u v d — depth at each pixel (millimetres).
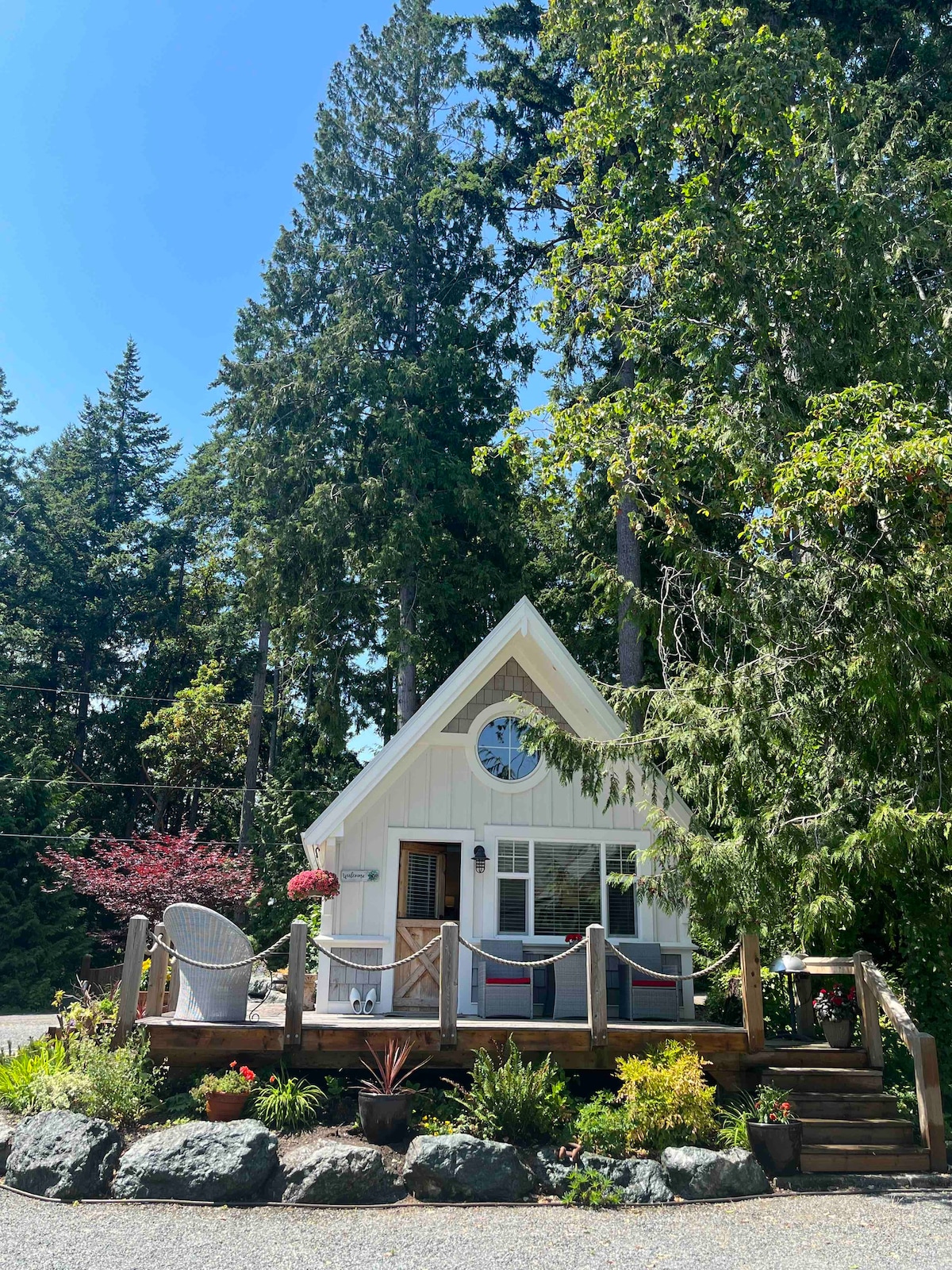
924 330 15023
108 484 47312
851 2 21141
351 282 31062
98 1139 8945
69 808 33750
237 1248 7293
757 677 10039
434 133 32562
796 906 10461
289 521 28828
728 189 17797
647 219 17578
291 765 31969
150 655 43781
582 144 18688
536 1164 9117
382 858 13875
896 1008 10539
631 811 14578
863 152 15961
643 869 14266
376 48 32938
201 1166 8594
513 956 13016
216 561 42531
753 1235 7781
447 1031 10430
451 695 13953
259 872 29484
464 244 31641
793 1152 9438
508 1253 7301
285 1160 8938
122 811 41406
